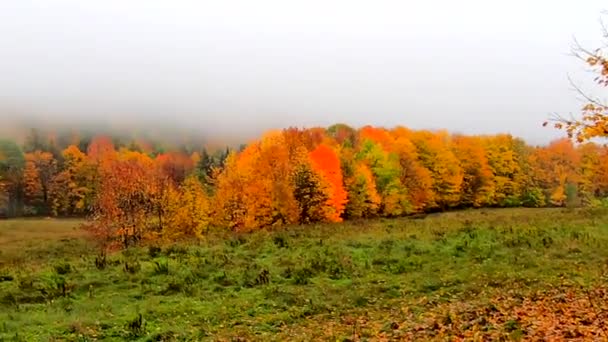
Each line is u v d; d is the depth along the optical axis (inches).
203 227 1801.2
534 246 953.5
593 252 874.8
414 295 671.8
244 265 875.4
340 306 633.0
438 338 425.7
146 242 1507.1
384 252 958.4
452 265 842.8
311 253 959.6
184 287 741.9
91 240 1868.8
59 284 740.7
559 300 543.8
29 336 521.7
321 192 1991.9
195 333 532.4
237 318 597.6
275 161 2064.5
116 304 668.1
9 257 1521.9
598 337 385.4
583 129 396.5
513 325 438.9
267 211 1887.3
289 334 518.3
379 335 466.3
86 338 518.3
